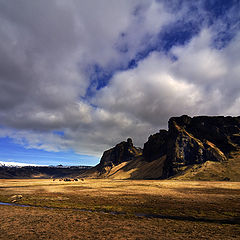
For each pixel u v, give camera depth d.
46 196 64.06
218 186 93.50
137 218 33.38
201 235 23.77
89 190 83.75
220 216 34.31
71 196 63.47
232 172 153.00
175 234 24.23
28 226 28.44
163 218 33.62
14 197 60.06
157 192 71.62
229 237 22.91
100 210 41.03
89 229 26.77
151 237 23.17
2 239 22.83
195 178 157.25
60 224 29.48
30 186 120.69
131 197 59.00
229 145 196.50
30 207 44.44
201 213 36.72
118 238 22.91
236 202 47.69
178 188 86.44
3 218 33.50
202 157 193.00
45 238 23.05
